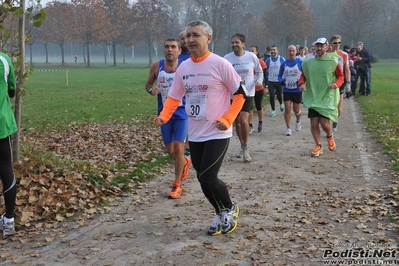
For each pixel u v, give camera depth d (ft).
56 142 32.86
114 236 16.05
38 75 135.64
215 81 14.93
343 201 19.15
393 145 29.40
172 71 21.34
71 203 18.81
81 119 45.24
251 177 23.34
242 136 26.58
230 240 15.46
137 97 67.77
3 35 19.98
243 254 14.33
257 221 17.12
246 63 27.73
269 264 13.56
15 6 19.22
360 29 207.82
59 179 20.26
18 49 20.17
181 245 15.15
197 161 15.67
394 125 37.60
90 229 16.74
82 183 20.74
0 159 15.96
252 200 19.70
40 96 69.00
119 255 14.53
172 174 24.39
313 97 27.58
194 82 15.08
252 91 27.48
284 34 209.26
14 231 16.22
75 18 205.67
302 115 46.93
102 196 19.98
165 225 16.99
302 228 16.35
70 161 23.31
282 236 15.66
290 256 14.11
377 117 42.47
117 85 93.66
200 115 15.14
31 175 19.80
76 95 70.95
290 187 21.54
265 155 28.50
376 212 17.51
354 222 16.80
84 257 14.40
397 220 16.79
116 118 45.88
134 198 20.31
